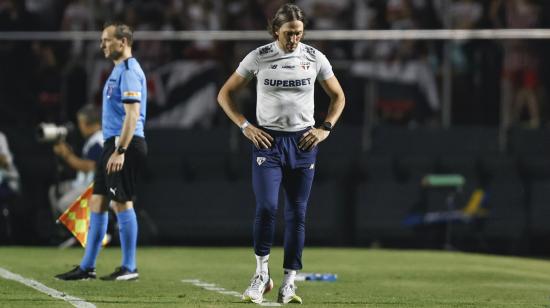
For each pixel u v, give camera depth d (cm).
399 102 5691
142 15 5875
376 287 3300
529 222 5572
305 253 4928
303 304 2628
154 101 5672
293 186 2631
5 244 5300
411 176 5594
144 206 5506
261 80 2594
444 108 5700
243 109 5594
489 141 5666
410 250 5288
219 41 5706
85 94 5622
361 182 5588
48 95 5619
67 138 5466
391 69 5681
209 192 5550
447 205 5559
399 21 5881
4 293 2812
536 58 5728
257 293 2617
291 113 2586
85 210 3375
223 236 5547
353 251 5106
